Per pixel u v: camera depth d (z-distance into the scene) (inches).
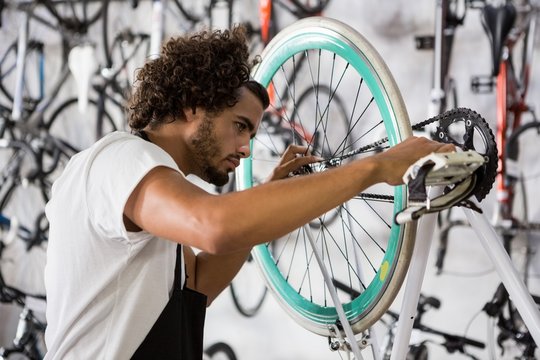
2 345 159.3
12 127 163.3
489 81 130.8
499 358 125.0
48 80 166.9
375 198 63.4
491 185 53.2
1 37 171.2
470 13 133.2
